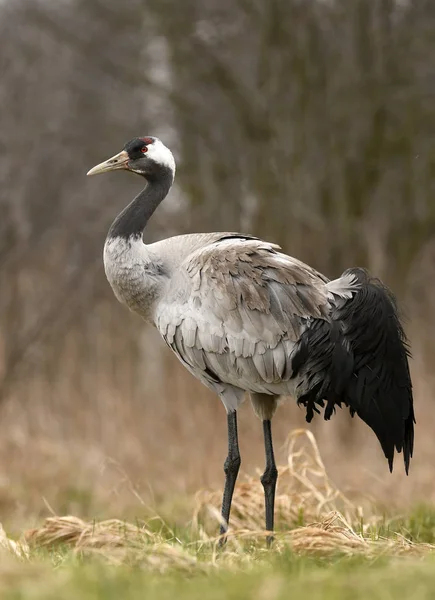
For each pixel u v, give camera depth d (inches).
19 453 589.9
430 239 681.6
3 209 753.0
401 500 467.8
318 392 295.7
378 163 661.9
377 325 290.7
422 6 654.5
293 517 344.5
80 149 756.0
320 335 291.1
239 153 679.7
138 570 214.5
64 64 768.3
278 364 294.2
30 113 774.5
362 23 647.1
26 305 706.2
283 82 665.0
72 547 291.3
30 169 764.6
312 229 659.4
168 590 189.3
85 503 502.3
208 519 360.5
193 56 678.5
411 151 660.7
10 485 535.2
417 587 184.2
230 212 682.8
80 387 647.8
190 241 324.2
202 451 572.1
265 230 668.1
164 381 626.2
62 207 768.9
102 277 741.3
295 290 294.5
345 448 571.5
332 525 284.4
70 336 681.0
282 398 311.7
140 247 321.7
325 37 658.8
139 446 588.4
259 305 294.0
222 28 681.6
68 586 190.9
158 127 732.7
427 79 650.8
